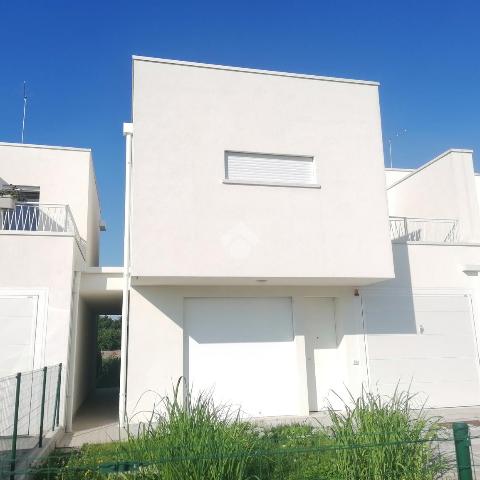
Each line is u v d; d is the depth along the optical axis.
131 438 4.98
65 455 6.94
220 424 4.88
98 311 18.39
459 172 13.38
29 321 9.66
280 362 10.93
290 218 10.05
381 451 4.48
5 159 13.47
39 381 7.28
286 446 5.80
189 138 9.88
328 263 10.06
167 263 9.31
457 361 11.84
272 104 10.51
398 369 11.47
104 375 21.09
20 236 9.93
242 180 9.96
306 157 10.59
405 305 11.84
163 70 10.01
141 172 9.51
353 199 10.49
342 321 11.45
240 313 10.95
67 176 13.65
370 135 10.91
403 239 14.16
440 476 4.78
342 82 11.02
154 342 10.27
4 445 5.51
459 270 12.34
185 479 4.14
